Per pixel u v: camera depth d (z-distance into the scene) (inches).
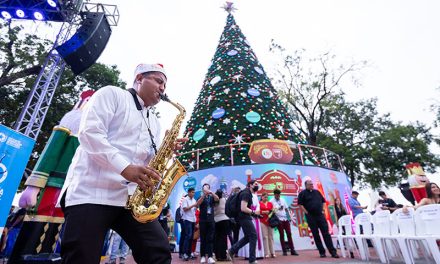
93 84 727.7
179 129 95.7
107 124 62.6
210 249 268.5
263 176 434.9
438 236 174.1
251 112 609.3
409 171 362.3
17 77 546.3
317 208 285.6
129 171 56.1
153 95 75.2
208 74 768.3
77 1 459.5
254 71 730.8
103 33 462.3
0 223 99.3
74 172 62.1
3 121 598.9
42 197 117.3
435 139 1007.6
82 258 53.2
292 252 319.9
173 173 82.9
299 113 920.9
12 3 446.3
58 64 462.3
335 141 981.8
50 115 605.9
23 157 111.8
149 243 62.3
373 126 999.6
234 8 925.2
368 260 246.5
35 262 104.2
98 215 57.2
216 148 555.2
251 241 235.9
